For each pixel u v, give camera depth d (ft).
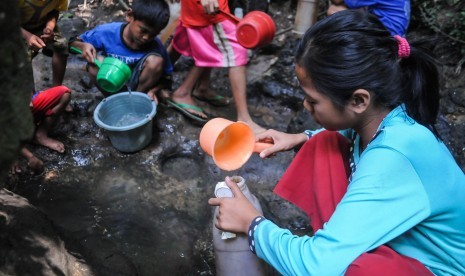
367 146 4.56
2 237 4.83
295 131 9.65
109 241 7.09
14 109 2.93
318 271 4.25
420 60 4.49
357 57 4.19
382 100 4.47
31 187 8.09
